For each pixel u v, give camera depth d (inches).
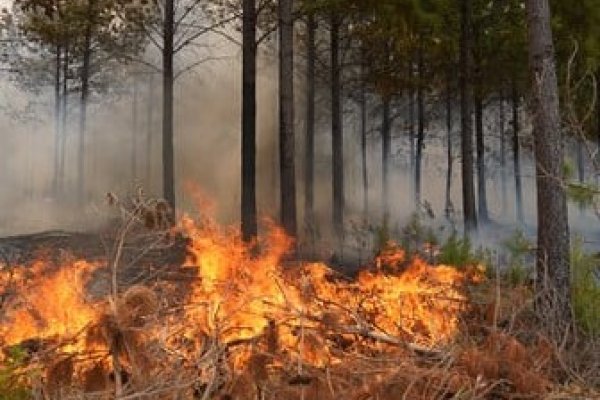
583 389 200.1
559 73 724.0
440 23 731.4
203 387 167.5
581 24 729.6
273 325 185.6
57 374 157.6
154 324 176.4
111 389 152.9
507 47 856.3
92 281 283.7
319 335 203.3
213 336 176.1
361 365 191.0
